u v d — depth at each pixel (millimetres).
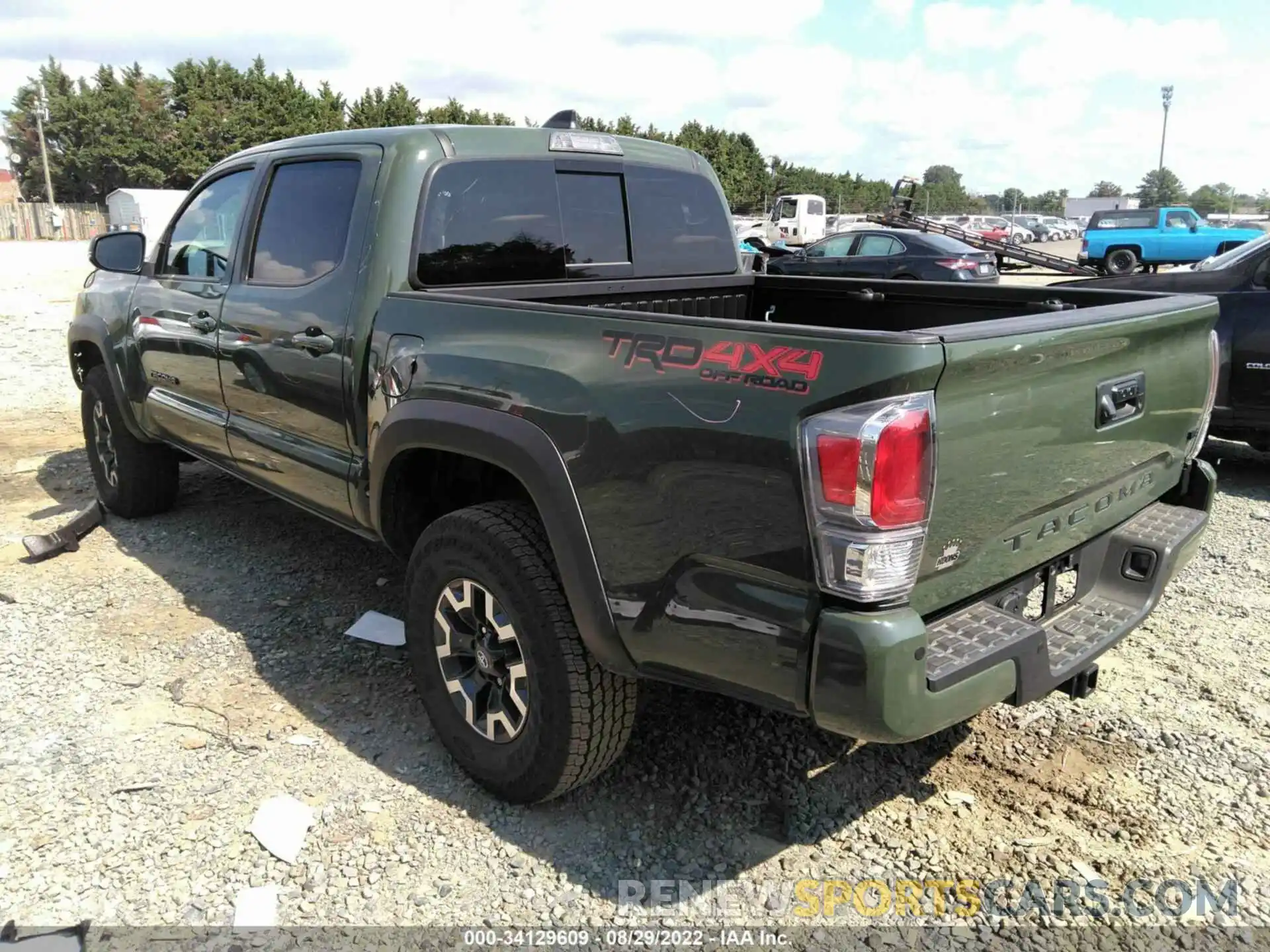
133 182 71562
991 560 2385
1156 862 2670
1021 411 2279
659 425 2297
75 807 2861
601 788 2982
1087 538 2789
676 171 4293
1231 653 3896
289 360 3543
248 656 3791
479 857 2676
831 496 2016
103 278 5242
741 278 4504
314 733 3266
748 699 2311
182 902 2496
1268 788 2994
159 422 4703
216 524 5324
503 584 2662
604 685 2625
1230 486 6328
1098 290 3412
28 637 3943
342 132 3570
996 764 3127
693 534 2271
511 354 2654
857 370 1992
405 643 3840
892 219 24250
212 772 3045
